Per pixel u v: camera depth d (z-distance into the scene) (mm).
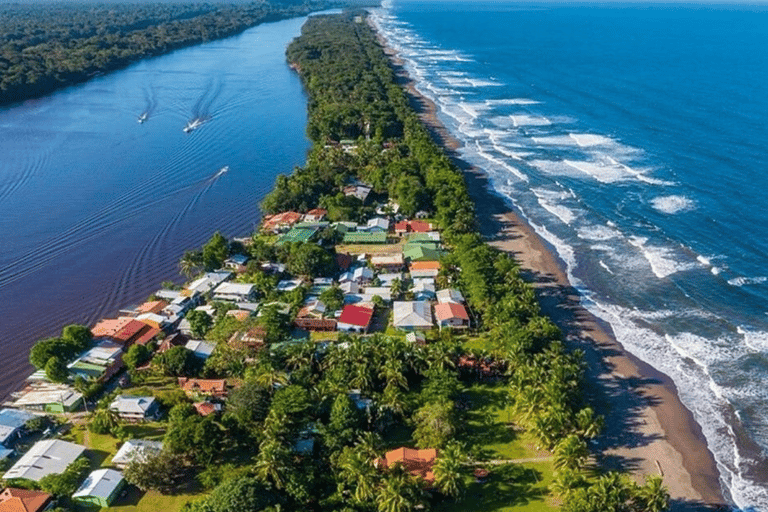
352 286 121500
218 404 89438
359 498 70250
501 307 107125
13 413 87500
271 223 149500
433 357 94312
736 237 139875
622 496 69125
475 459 80875
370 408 84250
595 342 107125
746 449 84688
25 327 113062
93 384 93062
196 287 121438
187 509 69750
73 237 147875
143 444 80750
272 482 72062
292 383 90125
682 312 114875
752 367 100062
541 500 74312
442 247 137500
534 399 83625
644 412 90875
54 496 73312
